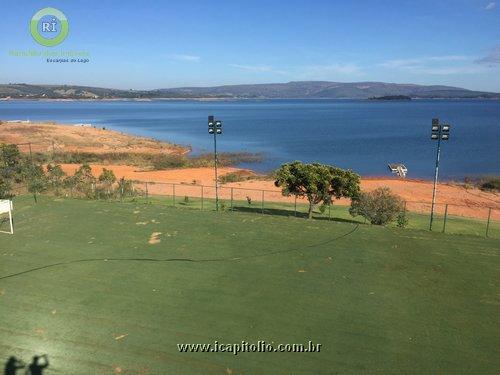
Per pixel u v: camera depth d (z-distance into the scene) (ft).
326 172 80.48
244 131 366.63
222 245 61.87
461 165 200.34
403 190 134.21
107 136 278.67
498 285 49.83
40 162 169.07
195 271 53.16
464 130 351.87
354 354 36.99
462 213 106.42
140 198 100.99
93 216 75.77
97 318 42.60
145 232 67.41
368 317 42.68
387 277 51.75
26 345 38.52
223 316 42.75
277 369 35.22
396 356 36.70
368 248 60.95
